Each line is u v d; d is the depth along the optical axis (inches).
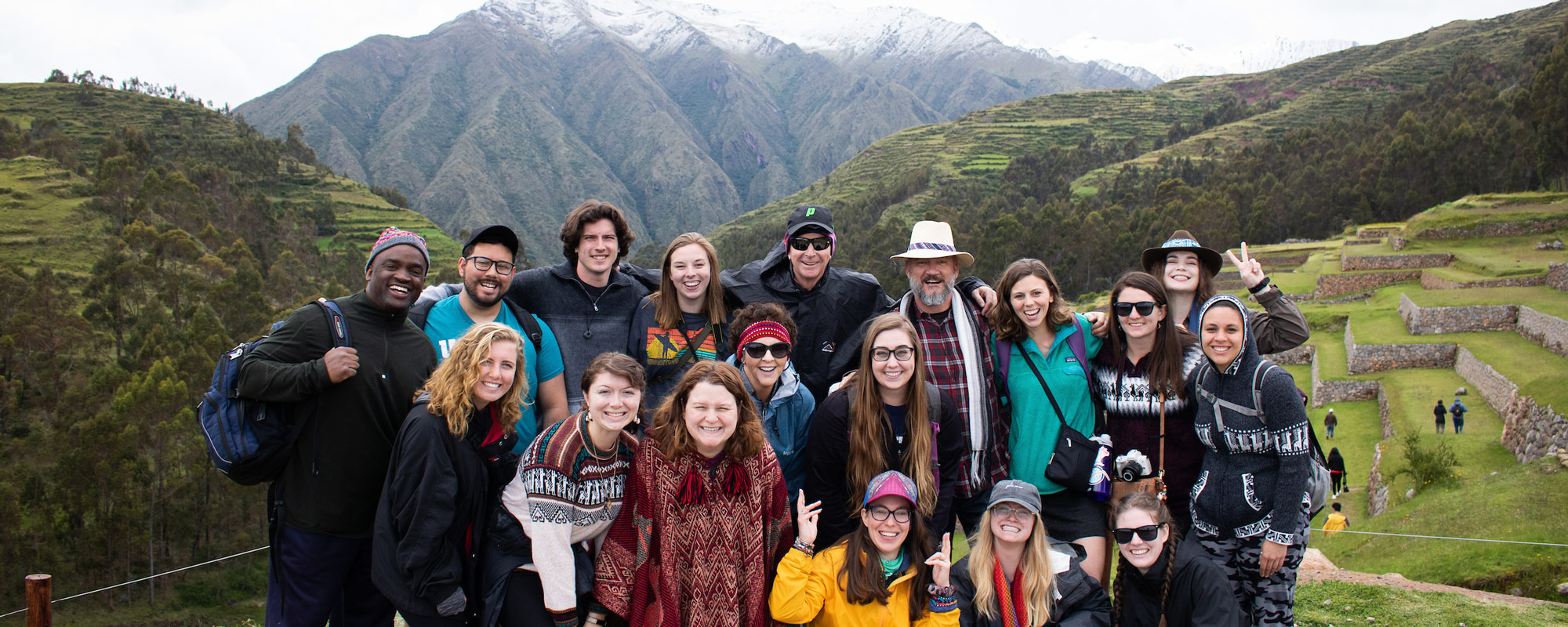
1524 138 2755.9
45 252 3196.4
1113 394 168.4
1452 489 619.2
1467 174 2918.3
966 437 171.5
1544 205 2030.0
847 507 158.1
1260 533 150.2
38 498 1622.8
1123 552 155.6
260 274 2827.3
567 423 139.1
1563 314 1078.4
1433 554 455.5
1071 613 155.0
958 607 151.7
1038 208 4505.4
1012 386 175.0
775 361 155.8
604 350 179.8
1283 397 144.7
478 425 138.3
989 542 155.8
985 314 179.3
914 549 149.9
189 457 1700.3
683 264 173.8
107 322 2541.8
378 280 143.2
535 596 139.6
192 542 1679.4
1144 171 5162.4
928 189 6353.3
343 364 133.6
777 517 146.9
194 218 3595.0
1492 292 1330.0
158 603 1530.5
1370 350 1245.1
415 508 129.2
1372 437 1016.2
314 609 142.0
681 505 138.6
